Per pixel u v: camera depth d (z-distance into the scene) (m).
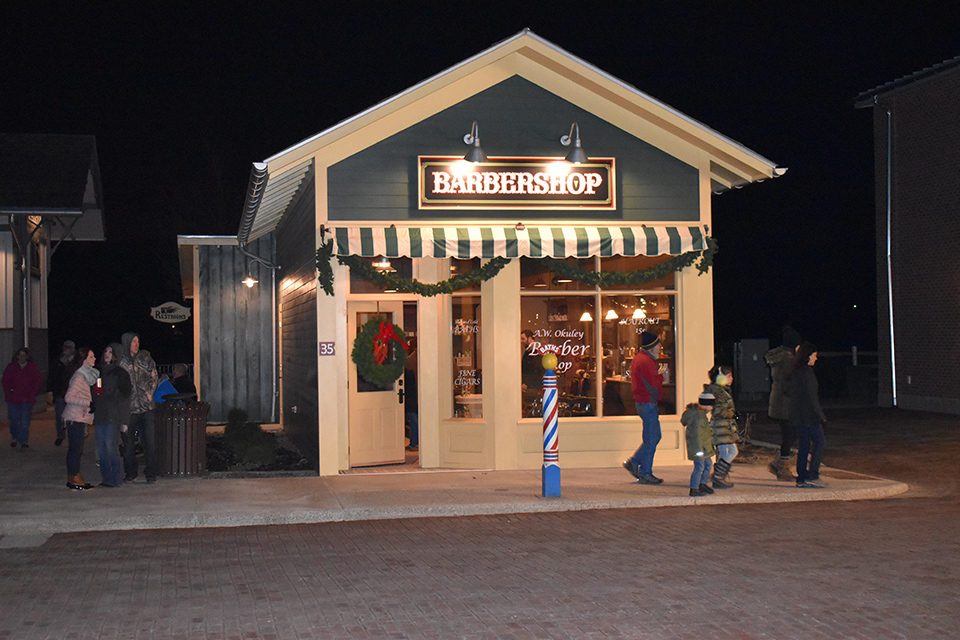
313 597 6.87
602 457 13.44
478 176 13.19
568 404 13.48
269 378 21.02
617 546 8.59
